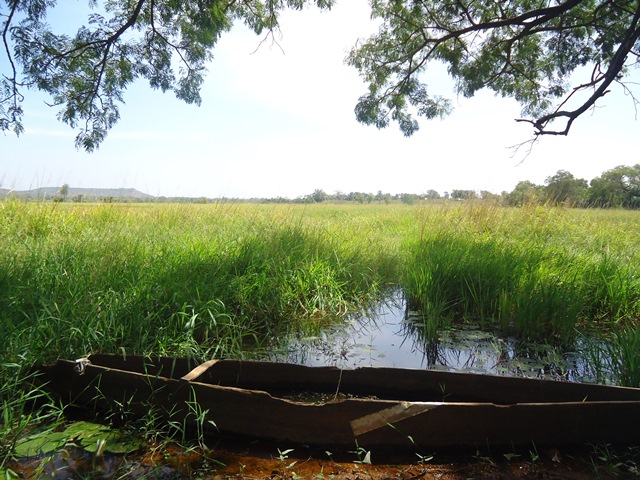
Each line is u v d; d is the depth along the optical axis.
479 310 5.07
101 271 4.42
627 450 2.34
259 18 8.33
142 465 2.19
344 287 5.80
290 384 3.03
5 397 2.75
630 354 3.12
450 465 2.22
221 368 3.04
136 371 3.08
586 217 9.97
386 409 2.34
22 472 2.12
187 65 8.27
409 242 8.08
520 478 2.10
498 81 9.50
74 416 2.71
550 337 4.31
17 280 4.01
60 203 8.48
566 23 8.27
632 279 5.34
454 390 2.87
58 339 3.26
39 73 6.98
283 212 9.75
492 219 9.61
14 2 6.36
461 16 8.39
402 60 9.41
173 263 4.93
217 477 2.09
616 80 7.82
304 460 2.26
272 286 4.96
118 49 7.57
